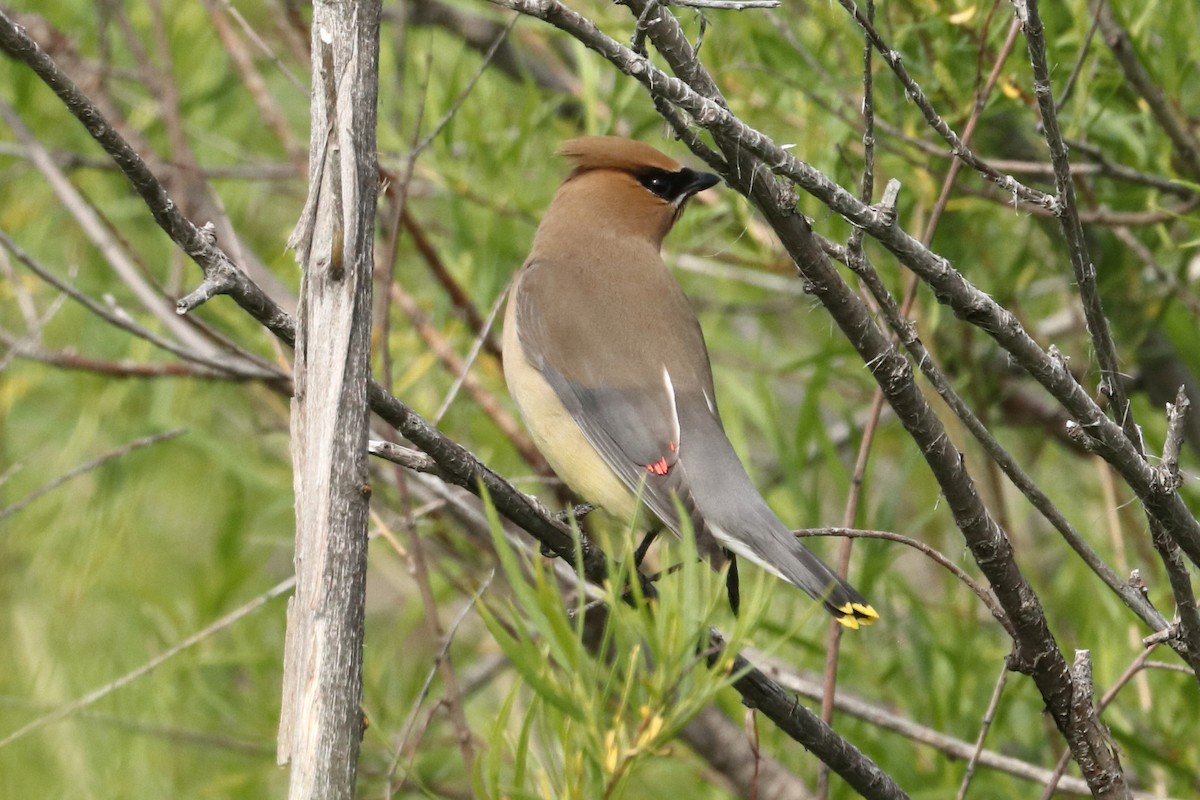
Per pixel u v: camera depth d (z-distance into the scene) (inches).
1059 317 494.0
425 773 422.0
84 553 476.4
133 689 450.3
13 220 483.8
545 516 262.7
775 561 309.6
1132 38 353.4
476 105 440.1
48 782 445.4
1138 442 258.1
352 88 217.0
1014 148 418.3
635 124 459.5
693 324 372.8
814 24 400.8
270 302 230.4
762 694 257.4
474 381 437.4
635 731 193.5
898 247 238.7
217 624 358.3
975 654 394.0
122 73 489.1
